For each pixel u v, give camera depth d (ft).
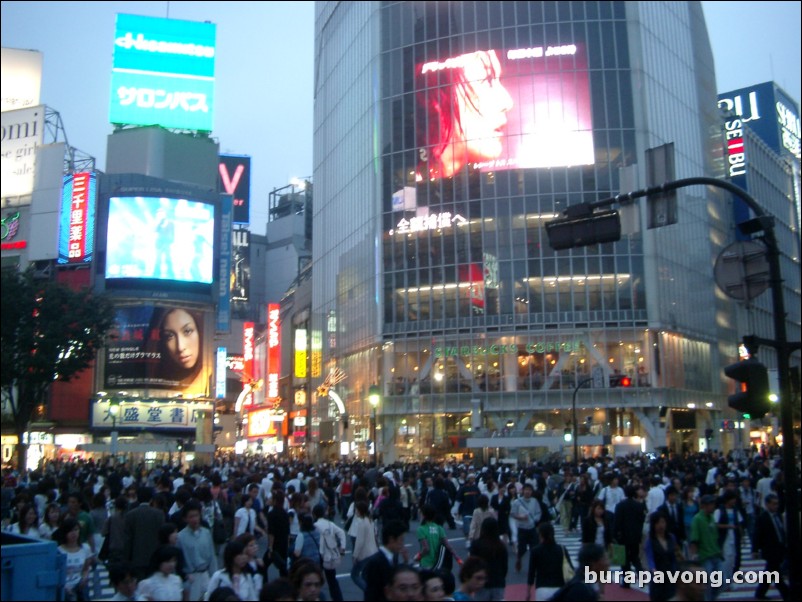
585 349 209.77
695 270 237.45
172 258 214.48
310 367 306.76
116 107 245.45
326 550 43.24
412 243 229.45
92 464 150.20
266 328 346.13
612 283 211.61
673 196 39.17
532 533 54.60
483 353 215.72
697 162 247.70
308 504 46.60
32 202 217.97
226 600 26.50
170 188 217.77
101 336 142.61
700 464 110.63
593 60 221.05
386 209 235.20
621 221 40.11
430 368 220.84
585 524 49.65
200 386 216.54
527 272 215.51
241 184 402.31
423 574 25.72
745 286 37.58
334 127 288.30
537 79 222.07
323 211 299.99
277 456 271.90
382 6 247.09
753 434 264.52
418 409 219.82
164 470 108.27
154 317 211.00
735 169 300.20
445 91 230.48
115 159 237.66
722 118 301.22
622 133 217.56
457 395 216.13
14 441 213.87
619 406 205.16
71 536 37.11
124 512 44.80
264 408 322.14
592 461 122.42
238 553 30.91
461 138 226.58
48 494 61.93
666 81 234.17
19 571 27.84
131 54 248.73
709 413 236.22
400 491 88.22
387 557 33.04
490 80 225.35
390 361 226.99
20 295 118.83
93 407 209.36
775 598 47.37
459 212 223.92
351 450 246.06
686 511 47.37
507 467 128.67
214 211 222.89
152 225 213.66
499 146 222.28
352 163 264.93
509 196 219.82
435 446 219.41
